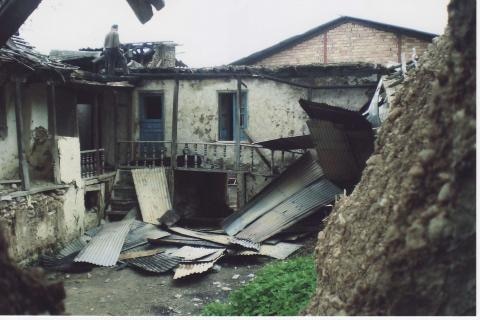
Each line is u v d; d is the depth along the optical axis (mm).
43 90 11852
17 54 9523
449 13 2996
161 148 16078
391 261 3055
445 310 2893
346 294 3570
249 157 15086
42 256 10805
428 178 2973
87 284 9789
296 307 5500
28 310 2383
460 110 2818
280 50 19438
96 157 14133
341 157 10727
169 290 9422
